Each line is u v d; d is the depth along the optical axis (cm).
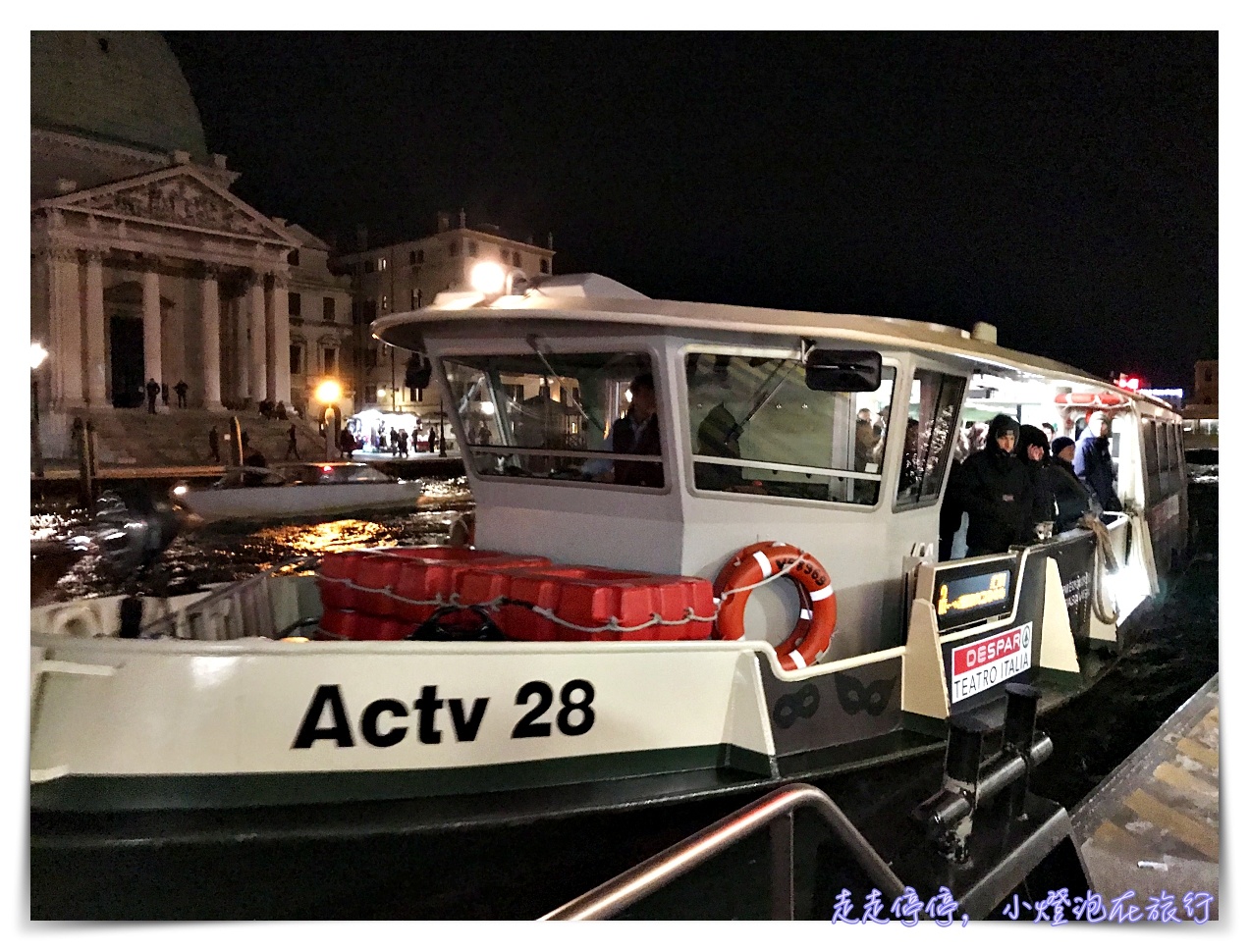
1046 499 686
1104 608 671
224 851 301
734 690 394
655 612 389
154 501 2188
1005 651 548
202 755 308
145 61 5012
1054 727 581
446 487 3238
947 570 484
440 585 426
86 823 298
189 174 4838
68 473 2988
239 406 5116
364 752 324
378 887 322
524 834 335
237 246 5150
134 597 490
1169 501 1212
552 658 351
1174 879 430
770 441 465
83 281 4522
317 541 1961
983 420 1059
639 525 462
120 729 303
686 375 430
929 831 345
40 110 4650
